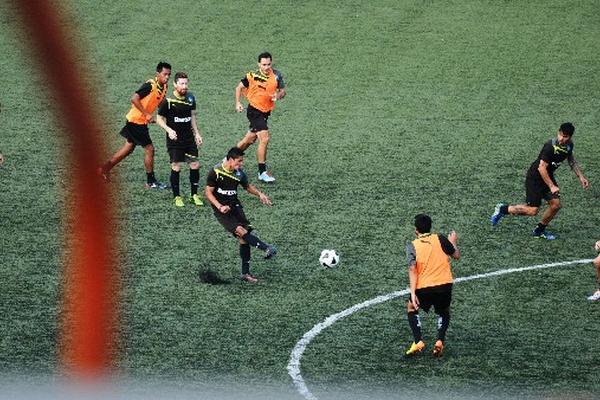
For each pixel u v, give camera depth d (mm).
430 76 74750
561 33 81062
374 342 41344
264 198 47062
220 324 42531
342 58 76812
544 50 78688
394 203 55688
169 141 54312
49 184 57031
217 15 82188
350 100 70875
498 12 83812
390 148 63531
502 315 43906
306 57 76812
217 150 63156
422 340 41625
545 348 41188
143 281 46156
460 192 57406
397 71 75312
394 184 58219
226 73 74438
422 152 62969
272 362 39594
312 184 58000
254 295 45125
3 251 49031
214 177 46062
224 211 45594
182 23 80938
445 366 39562
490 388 37906
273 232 51719
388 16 82688
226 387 37594
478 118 68500
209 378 38219
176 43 78188
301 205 55125
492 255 49875
